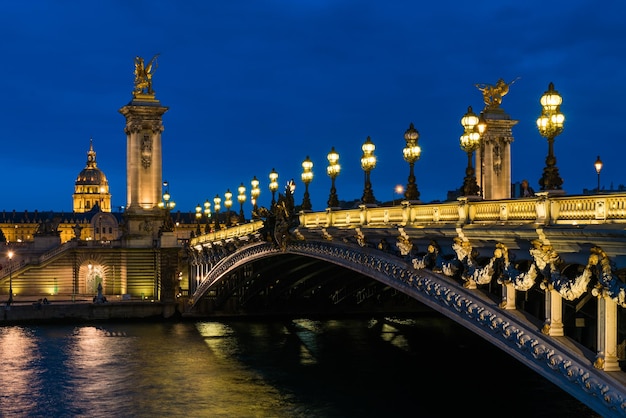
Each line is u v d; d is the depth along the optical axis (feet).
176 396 191.83
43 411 180.34
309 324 320.29
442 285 122.01
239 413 173.99
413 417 161.38
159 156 420.77
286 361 233.96
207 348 262.06
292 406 177.58
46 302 341.00
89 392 197.67
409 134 135.03
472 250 110.73
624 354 87.04
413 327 307.17
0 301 363.56
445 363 221.25
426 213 126.31
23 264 391.86
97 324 332.80
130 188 415.85
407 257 134.82
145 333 302.45
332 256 177.78
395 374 207.62
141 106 419.95
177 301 350.23
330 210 176.96
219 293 348.18
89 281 399.65
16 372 221.66
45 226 437.99
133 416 174.60
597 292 82.17
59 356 246.88
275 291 324.80
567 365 91.20
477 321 112.98
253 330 306.14
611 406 84.53
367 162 157.28
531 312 105.91
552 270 89.45
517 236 95.04
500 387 184.14
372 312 347.15
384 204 206.49
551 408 159.94
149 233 402.72
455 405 168.96
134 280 390.83
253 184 259.19
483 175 285.84
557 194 90.58
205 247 333.83
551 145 92.07
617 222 79.77
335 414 168.55
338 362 229.04
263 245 239.91
